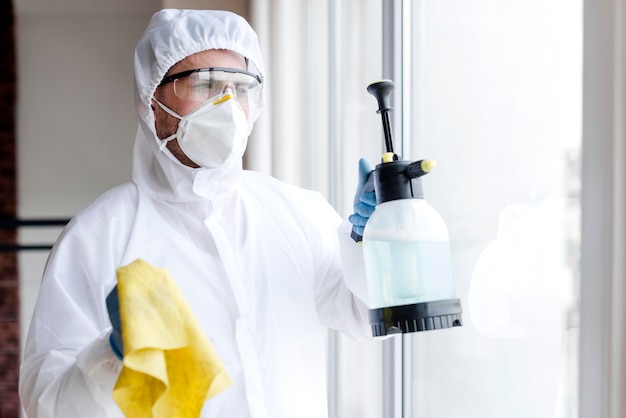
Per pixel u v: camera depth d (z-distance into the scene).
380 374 2.04
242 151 1.34
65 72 4.16
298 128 2.97
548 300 1.09
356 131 2.26
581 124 0.93
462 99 1.44
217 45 1.34
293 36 2.97
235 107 1.29
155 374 0.91
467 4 1.42
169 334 0.93
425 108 1.67
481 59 1.35
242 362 1.27
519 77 1.19
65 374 1.10
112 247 1.30
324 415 1.38
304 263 1.39
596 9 0.83
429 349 1.65
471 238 1.40
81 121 4.17
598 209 0.83
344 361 2.41
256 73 1.43
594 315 0.83
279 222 1.41
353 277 1.28
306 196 1.51
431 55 1.62
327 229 1.46
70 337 1.19
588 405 0.85
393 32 1.72
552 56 1.08
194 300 1.30
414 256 1.03
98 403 1.06
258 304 1.33
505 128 1.25
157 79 1.33
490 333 1.32
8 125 4.12
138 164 1.42
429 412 1.66
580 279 0.86
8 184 4.13
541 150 1.11
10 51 4.12
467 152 1.42
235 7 3.42
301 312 1.35
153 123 1.36
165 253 1.32
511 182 1.22
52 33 4.15
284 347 1.33
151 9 4.22
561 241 1.05
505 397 1.26
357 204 1.20
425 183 1.66
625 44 0.77
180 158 1.35
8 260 4.13
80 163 4.18
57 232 4.17
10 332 4.11
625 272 0.77
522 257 1.18
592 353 0.84
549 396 1.10
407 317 1.02
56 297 1.22
